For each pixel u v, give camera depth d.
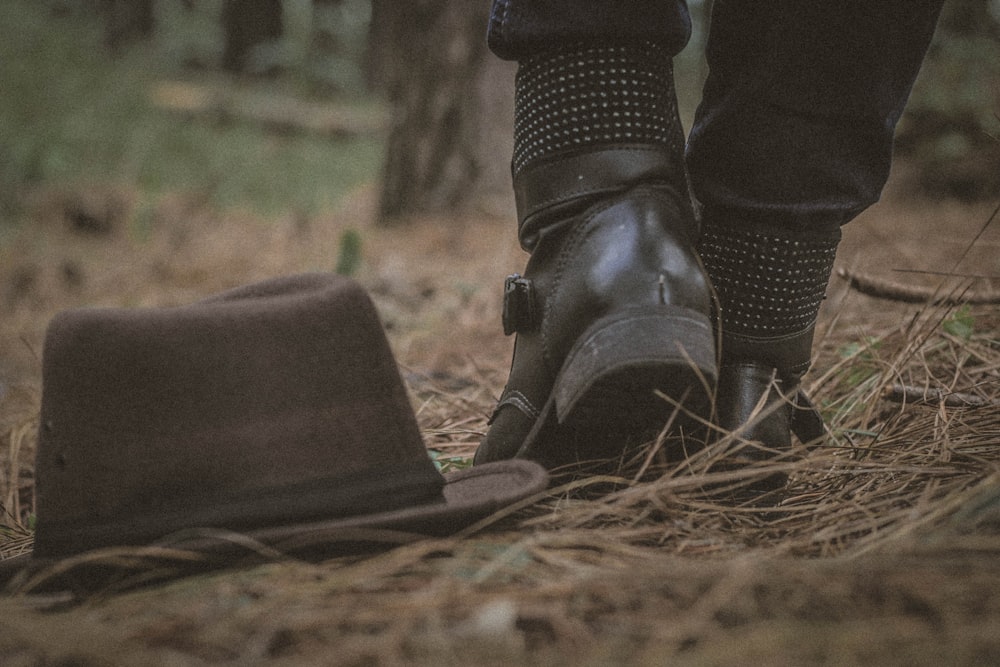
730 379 1.28
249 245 5.02
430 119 5.12
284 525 1.01
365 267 3.89
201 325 1.04
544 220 1.23
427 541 1.04
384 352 1.10
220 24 14.62
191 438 1.01
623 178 1.18
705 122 1.24
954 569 0.87
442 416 1.87
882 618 0.82
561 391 1.12
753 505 1.23
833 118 1.18
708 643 0.78
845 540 1.07
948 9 6.77
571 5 1.18
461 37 5.05
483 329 2.85
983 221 4.59
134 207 5.75
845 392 1.75
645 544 1.11
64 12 9.07
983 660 0.73
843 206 1.21
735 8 1.19
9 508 1.71
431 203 5.14
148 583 1.01
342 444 1.05
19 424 2.10
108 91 8.11
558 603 0.88
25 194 5.93
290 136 9.62
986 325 1.98
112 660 0.78
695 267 1.13
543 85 1.21
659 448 1.24
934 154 6.00
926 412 1.47
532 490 1.04
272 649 0.85
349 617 0.86
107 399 1.00
